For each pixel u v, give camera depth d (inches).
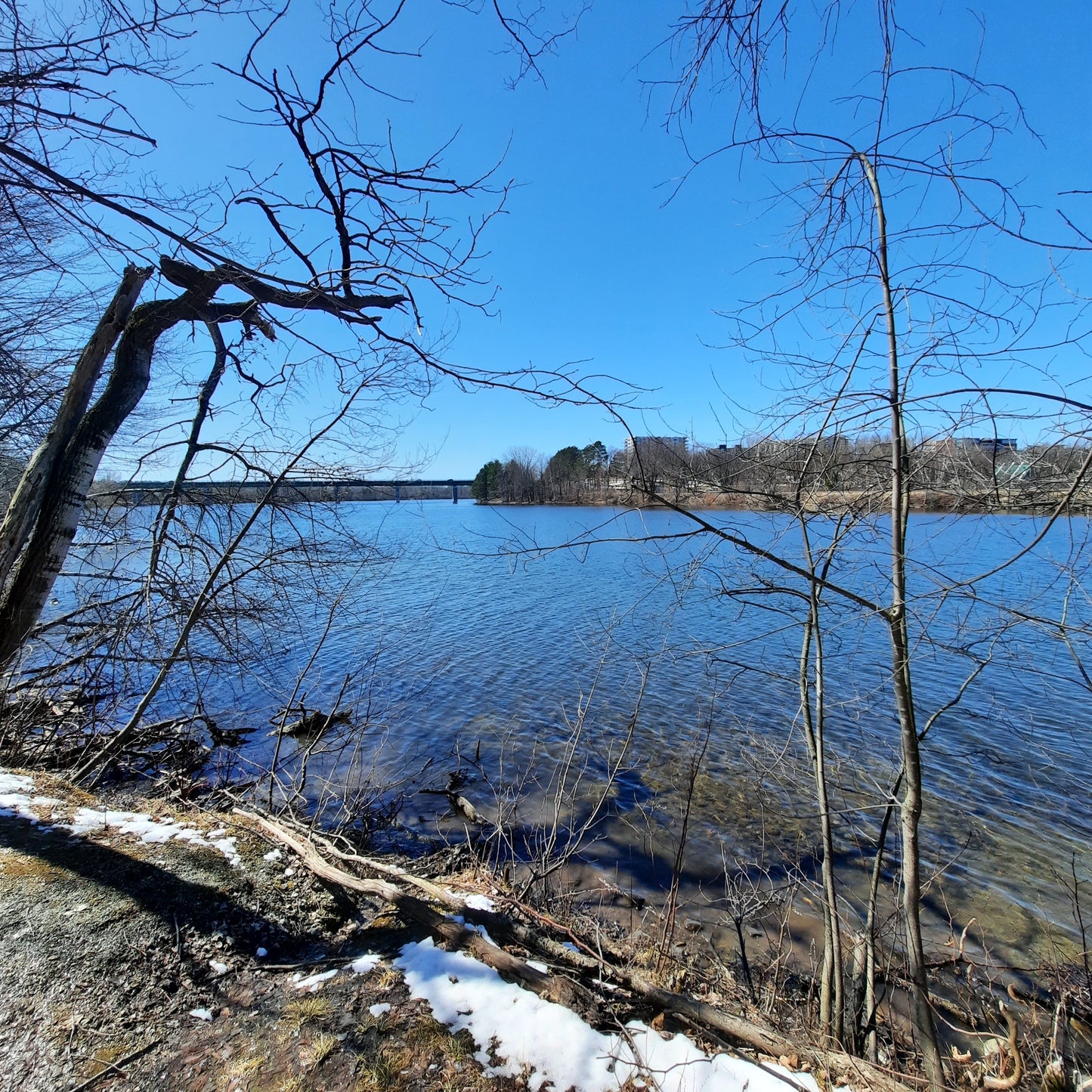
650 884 251.4
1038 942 213.6
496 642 618.2
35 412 235.0
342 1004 115.9
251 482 258.2
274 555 253.0
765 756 243.8
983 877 245.8
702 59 91.0
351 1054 104.0
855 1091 102.2
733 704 369.1
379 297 172.7
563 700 457.4
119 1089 97.5
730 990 163.3
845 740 280.5
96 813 185.3
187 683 481.1
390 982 121.8
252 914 144.6
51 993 114.9
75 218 96.6
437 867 252.7
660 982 143.8
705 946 208.8
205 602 241.8
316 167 127.0
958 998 183.3
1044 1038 159.6
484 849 274.4
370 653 577.6
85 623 256.7
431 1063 102.6
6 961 120.7
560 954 134.9
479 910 147.1
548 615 721.0
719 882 251.9
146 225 91.5
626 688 450.3
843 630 332.8
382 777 347.9
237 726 415.5
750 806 299.0
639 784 330.3
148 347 203.5
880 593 135.7
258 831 190.7
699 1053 108.5
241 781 303.4
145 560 286.5
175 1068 101.8
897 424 113.7
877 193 110.7
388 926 145.6
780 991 171.5
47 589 187.5
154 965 124.6
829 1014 143.8
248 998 119.6
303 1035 108.7
